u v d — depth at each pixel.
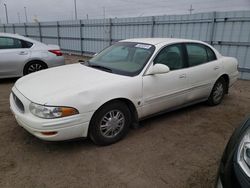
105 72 3.62
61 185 2.57
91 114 3.05
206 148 3.40
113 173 2.79
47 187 2.54
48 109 2.79
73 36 15.59
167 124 4.15
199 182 2.68
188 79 4.19
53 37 17.44
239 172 1.75
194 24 9.07
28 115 2.96
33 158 3.04
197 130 3.96
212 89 4.91
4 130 3.75
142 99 3.54
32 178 2.67
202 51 4.62
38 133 2.87
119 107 3.34
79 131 3.02
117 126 3.40
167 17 9.89
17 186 2.54
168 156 3.16
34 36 19.48
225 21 8.20
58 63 7.38
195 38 9.13
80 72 3.66
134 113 3.59
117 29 12.45
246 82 7.80
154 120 4.30
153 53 3.75
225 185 1.82
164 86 3.79
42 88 3.13
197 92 4.49
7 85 6.65
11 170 2.79
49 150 3.22
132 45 4.17
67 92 2.94
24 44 6.87
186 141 3.58
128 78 3.41
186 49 4.27
